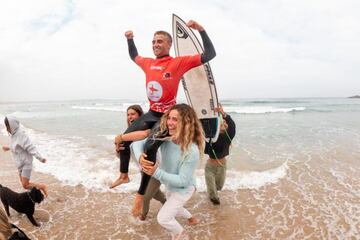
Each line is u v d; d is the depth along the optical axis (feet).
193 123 10.14
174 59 10.02
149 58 10.78
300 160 26.71
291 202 17.53
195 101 15.37
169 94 10.14
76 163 25.84
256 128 48.44
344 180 21.43
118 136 10.52
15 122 15.85
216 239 13.48
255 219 15.42
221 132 15.71
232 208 16.69
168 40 10.16
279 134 41.55
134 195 18.61
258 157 27.81
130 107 13.83
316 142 35.12
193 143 10.35
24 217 15.37
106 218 15.53
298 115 76.89
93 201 17.71
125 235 13.83
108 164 25.46
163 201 14.78
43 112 103.81
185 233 13.98
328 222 15.10
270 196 18.43
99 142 36.22
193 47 13.60
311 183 20.79
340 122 57.21
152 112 10.42
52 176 22.15
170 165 10.64
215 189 16.70
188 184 11.19
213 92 14.70
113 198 18.17
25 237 5.63
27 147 16.03
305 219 15.43
